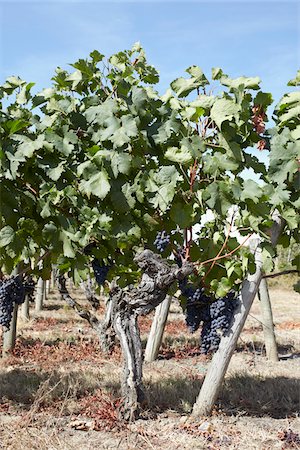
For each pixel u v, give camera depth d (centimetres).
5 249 601
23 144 582
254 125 657
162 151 634
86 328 1641
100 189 588
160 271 652
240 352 1298
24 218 605
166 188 607
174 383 885
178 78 652
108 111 609
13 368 1017
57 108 645
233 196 625
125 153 600
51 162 610
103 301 2441
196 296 710
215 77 649
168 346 1348
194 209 636
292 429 689
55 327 1644
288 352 1354
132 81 681
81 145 634
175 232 680
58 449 566
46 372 962
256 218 639
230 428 679
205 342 727
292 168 654
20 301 814
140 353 698
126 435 632
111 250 681
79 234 612
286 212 684
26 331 1537
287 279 4072
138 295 673
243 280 727
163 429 662
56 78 673
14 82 657
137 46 728
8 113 632
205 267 680
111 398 751
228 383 909
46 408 719
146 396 747
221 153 630
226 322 716
